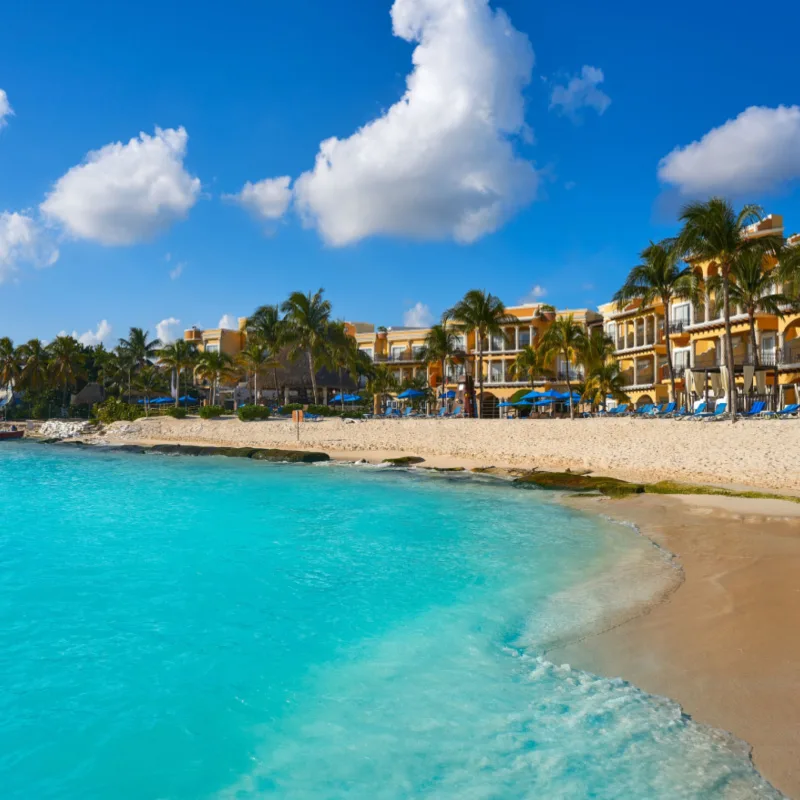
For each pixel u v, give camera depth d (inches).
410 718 211.2
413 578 383.6
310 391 2755.9
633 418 1301.7
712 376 1363.2
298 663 260.7
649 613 302.5
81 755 197.2
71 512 653.3
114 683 246.2
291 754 193.2
